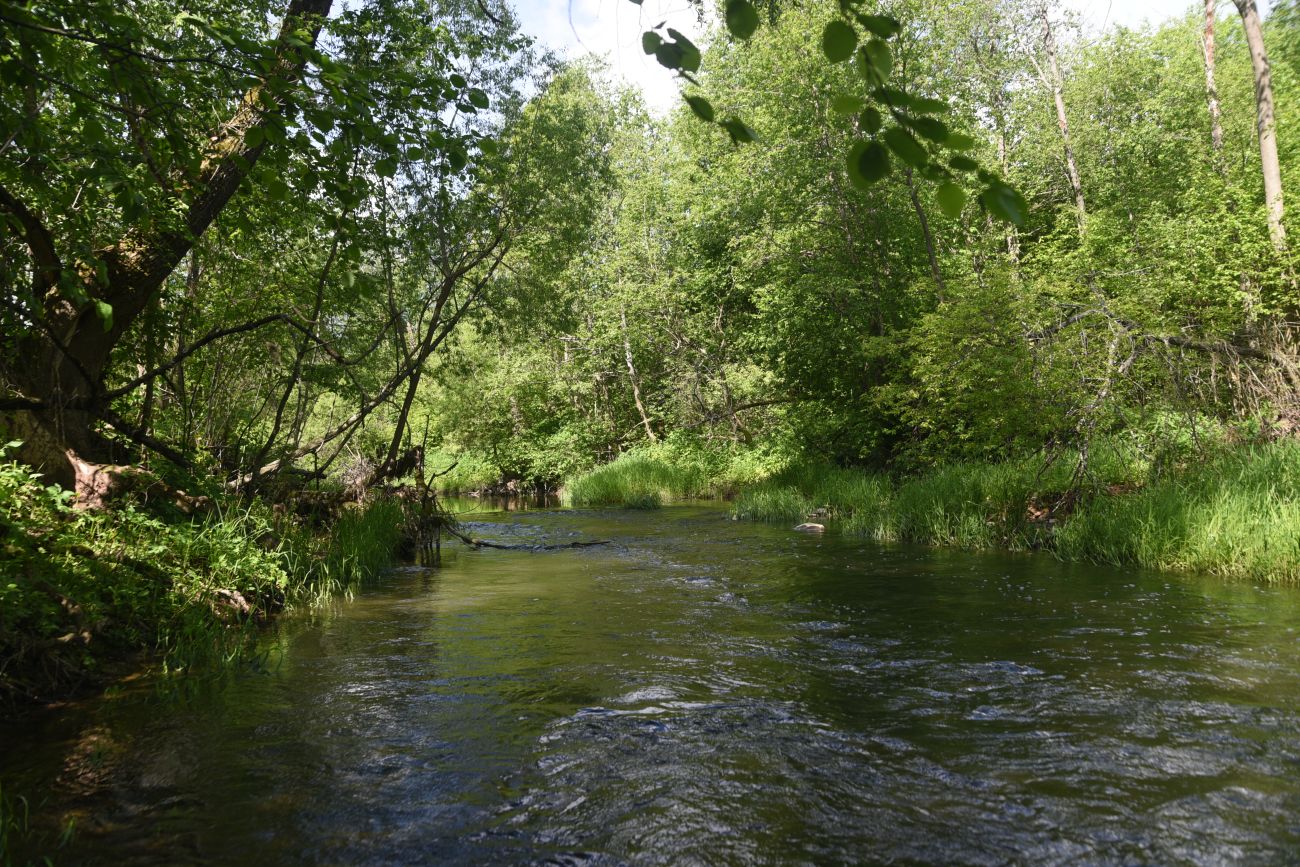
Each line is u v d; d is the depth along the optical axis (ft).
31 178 16.63
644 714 16.10
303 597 29.07
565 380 111.04
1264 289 51.31
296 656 20.83
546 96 44.93
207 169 26.45
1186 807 11.62
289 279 39.42
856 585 30.53
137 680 18.42
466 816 11.73
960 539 41.09
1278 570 28.40
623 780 12.96
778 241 68.64
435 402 114.73
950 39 62.69
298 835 11.14
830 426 68.33
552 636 22.99
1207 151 77.46
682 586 31.35
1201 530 31.22
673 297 97.19
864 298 65.92
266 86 14.39
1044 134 90.43
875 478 58.54
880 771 13.16
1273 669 18.10
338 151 16.99
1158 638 21.07
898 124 6.17
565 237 47.47
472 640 22.61
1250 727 14.64
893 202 63.93
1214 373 38.63
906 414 53.88
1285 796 11.91
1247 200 57.16
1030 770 13.03
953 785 12.57
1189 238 57.57
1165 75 93.86
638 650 21.27
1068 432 41.88
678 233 94.94
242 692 17.66
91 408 25.77
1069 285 43.39
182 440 34.68
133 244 26.04
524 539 50.49
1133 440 38.34
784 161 64.95
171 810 11.88
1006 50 91.76
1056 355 40.09
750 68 66.03
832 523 53.72
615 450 111.86
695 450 93.04
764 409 89.66
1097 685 17.28
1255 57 53.67
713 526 56.08
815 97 61.31
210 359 39.37
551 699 17.12
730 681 18.33
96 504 23.73
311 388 44.96
